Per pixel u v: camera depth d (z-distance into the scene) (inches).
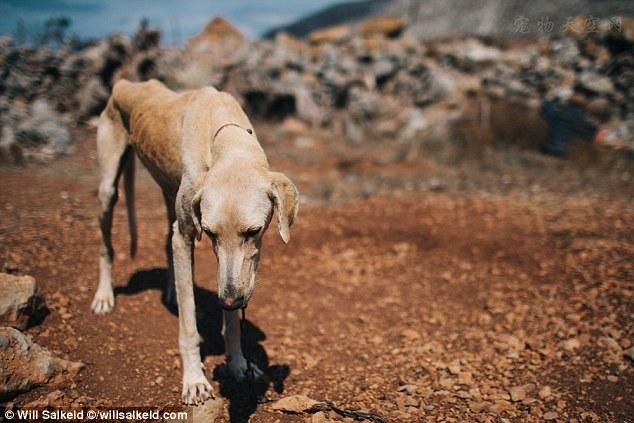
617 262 82.3
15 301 52.9
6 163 135.6
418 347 60.7
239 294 36.3
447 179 151.9
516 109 201.8
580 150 176.7
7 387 44.1
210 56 228.5
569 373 54.1
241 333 61.8
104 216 59.7
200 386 46.9
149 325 59.9
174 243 45.8
